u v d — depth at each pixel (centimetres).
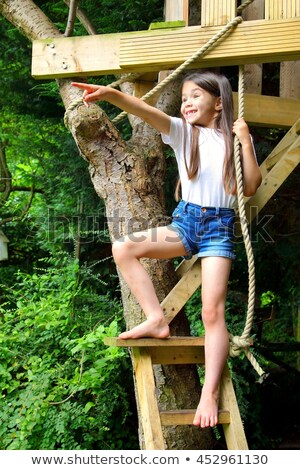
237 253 532
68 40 352
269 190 319
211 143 292
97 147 345
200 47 315
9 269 795
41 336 493
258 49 303
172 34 320
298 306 609
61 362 484
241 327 490
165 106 396
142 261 338
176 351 303
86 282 574
